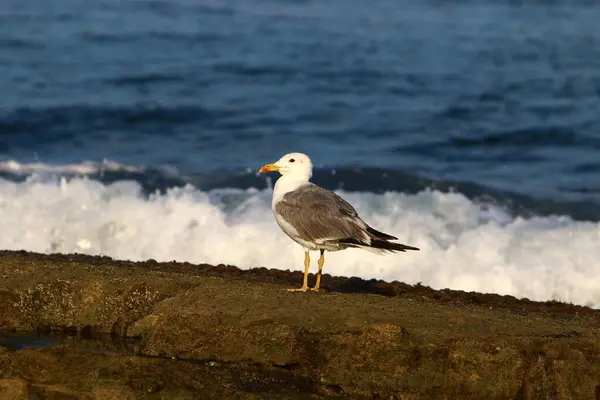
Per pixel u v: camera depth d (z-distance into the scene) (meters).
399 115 25.52
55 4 35.88
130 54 30.02
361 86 27.86
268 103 26.06
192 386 8.93
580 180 20.69
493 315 10.70
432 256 15.50
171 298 10.91
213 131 24.00
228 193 18.61
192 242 16.05
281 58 30.14
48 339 10.66
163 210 17.00
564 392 9.14
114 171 20.31
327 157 22.12
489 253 15.53
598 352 9.50
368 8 37.47
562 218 18.08
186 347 9.97
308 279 13.17
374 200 18.36
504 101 26.86
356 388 9.43
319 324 9.98
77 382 8.77
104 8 35.59
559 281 14.88
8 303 11.10
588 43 33.19
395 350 9.46
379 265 15.30
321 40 32.41
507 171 21.41
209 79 27.92
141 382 8.77
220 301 10.61
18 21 33.12
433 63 30.39
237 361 9.76
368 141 23.53
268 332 9.81
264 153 22.42
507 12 37.41
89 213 16.83
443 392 9.30
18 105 24.70
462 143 23.45
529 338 9.66
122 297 11.10
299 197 11.59
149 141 23.20
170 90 26.78
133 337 10.67
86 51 30.19
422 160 22.19
